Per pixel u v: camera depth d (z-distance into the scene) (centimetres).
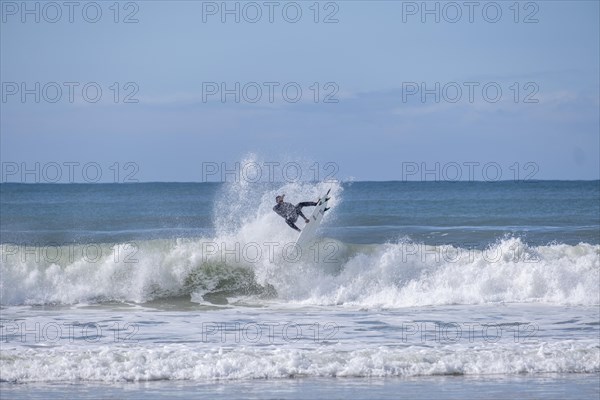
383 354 4694
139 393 4047
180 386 4194
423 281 7125
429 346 5016
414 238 11394
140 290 7275
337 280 7319
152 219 15775
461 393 4056
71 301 7106
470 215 16775
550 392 4078
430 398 3969
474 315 6191
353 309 6644
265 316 6297
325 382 4284
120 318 6212
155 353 4659
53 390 4091
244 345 5053
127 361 4519
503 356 4703
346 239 11375
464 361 4619
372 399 3947
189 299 7200
